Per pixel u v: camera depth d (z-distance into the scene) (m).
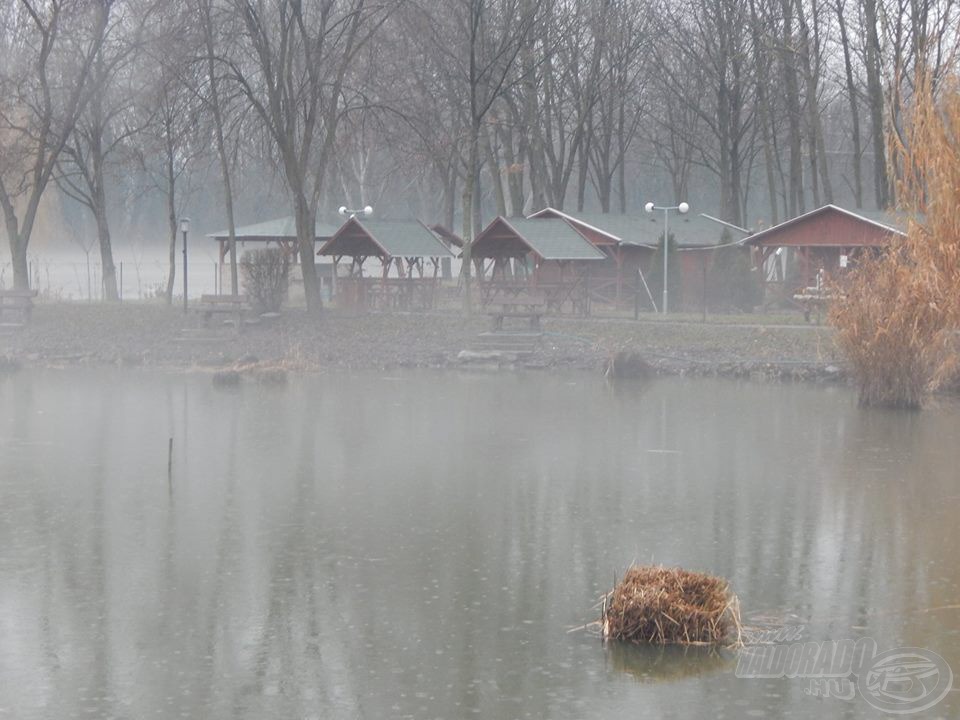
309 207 64.06
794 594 18.44
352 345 51.78
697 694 14.84
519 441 31.42
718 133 81.00
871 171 125.69
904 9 63.09
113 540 21.55
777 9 74.00
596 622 17.28
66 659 16.00
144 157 73.06
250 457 29.16
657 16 82.75
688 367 45.94
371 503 24.34
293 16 55.72
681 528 22.38
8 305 55.81
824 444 30.78
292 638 16.73
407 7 60.47
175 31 53.62
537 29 69.69
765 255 65.38
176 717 14.27
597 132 97.56
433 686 15.10
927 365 36.09
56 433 32.41
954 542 21.30
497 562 20.20
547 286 60.31
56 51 58.78
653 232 68.38
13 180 75.81
